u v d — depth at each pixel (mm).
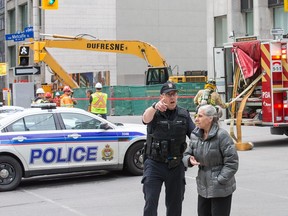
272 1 37656
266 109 18859
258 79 19031
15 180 13078
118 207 10836
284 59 18750
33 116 13469
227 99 20969
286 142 20922
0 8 80062
